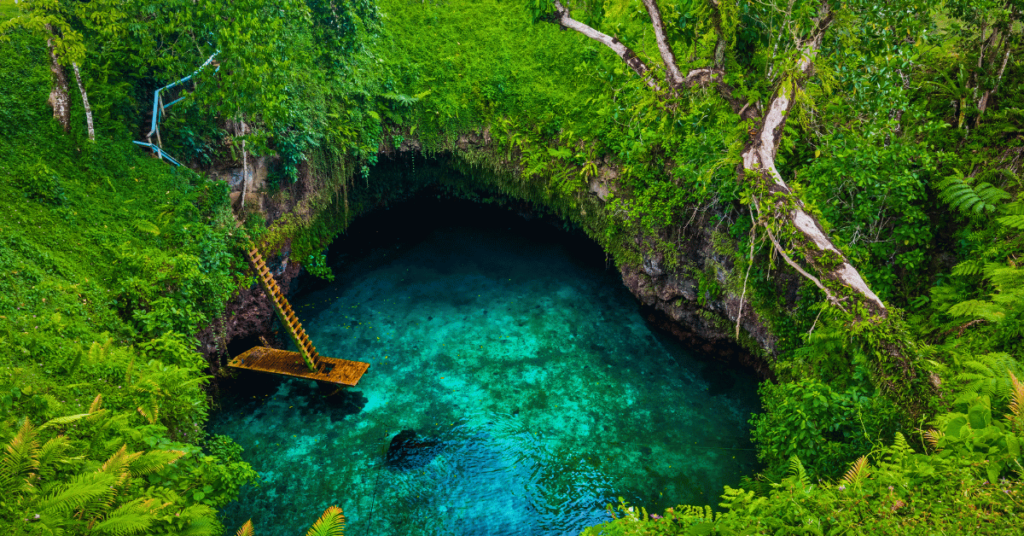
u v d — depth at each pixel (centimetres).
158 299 903
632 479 987
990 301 736
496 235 1802
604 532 512
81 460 538
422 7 1764
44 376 648
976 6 900
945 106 1025
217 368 1151
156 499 530
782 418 816
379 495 947
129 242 950
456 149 1694
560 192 1576
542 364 1277
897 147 905
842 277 747
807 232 762
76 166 980
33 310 733
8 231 802
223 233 1112
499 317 1430
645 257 1382
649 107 906
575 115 1520
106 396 667
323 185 1497
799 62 699
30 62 1020
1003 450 437
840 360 859
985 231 823
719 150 1060
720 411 1141
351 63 1439
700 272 1266
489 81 1638
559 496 953
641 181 1353
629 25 1478
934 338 810
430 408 1143
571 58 1591
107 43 1041
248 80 1009
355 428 1084
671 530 502
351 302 1470
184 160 1167
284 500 935
